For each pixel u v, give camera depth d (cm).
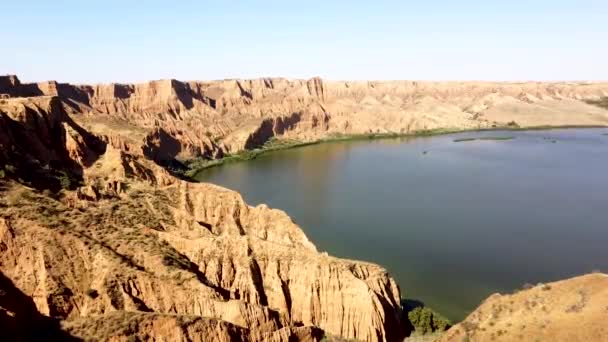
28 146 7612
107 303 5350
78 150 8275
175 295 5625
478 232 10169
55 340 4762
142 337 4984
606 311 4550
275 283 6216
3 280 5303
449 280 7906
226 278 6197
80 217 6328
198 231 6950
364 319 5941
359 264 6681
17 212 5806
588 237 9906
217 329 5147
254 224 7606
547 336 4653
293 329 5638
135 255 6022
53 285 5369
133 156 8788
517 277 8044
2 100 8244
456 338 5269
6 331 4425
